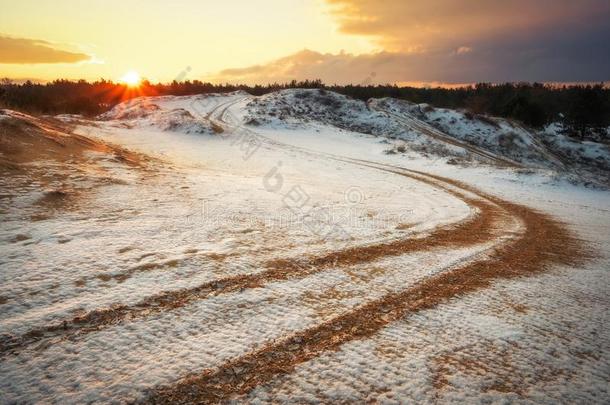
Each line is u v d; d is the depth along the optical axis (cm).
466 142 4544
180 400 397
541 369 479
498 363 486
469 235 1090
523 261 897
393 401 410
